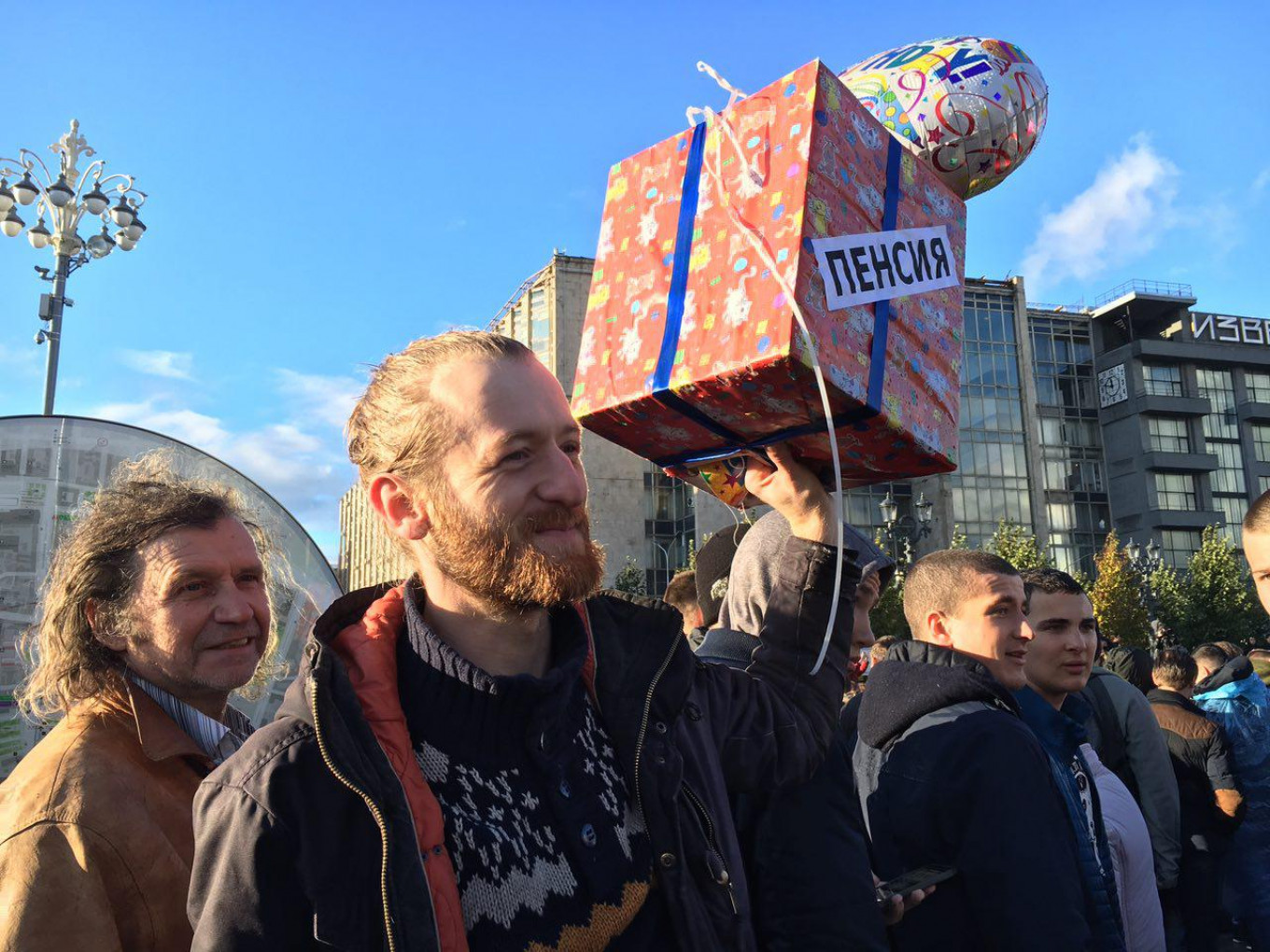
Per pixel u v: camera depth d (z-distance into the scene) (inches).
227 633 71.9
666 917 45.1
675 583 117.1
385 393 46.4
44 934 56.2
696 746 50.7
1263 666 238.4
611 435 63.1
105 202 398.9
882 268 57.7
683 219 59.7
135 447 119.0
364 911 38.3
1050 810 73.1
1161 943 105.0
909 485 1534.2
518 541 42.3
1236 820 156.3
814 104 54.9
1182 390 1857.8
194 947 38.9
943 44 78.5
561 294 1529.3
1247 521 83.4
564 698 44.8
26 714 104.9
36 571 112.2
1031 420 1702.8
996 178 79.0
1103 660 221.9
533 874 41.8
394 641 46.5
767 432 59.7
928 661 88.0
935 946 74.0
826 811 61.6
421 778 41.6
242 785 40.1
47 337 397.1
